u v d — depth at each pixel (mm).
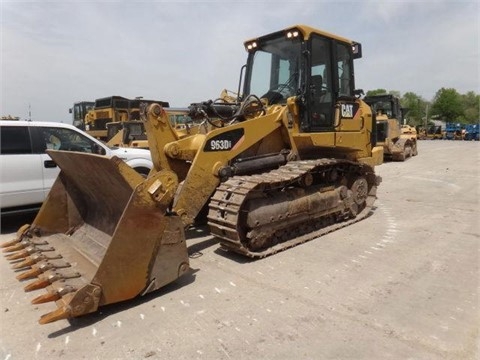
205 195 4793
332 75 6066
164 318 3312
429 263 4512
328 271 4285
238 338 2994
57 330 3156
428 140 43000
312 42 5742
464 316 3285
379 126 16516
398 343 2893
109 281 3291
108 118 18547
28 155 6117
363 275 4172
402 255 4781
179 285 3955
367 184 6926
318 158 6238
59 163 4684
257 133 5242
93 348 2904
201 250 5031
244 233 4730
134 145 12438
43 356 2814
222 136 4891
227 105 5586
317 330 3088
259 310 3422
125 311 3439
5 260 4711
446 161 17000
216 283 3994
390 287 3865
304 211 5309
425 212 7125
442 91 75812
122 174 3516
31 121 6301
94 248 4238
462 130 42812
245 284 3963
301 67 5594
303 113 5637
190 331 3107
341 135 6234
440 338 2951
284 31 5707
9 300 3699
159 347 2900
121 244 3350
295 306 3484
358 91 6742
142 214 3443
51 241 4621
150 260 3559
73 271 3764
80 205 4961
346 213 6277
